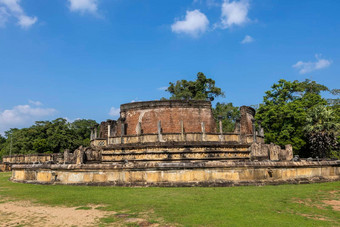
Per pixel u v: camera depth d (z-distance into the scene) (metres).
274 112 45.38
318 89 54.78
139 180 16.78
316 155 42.66
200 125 33.50
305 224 8.69
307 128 40.62
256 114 49.81
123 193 14.10
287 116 43.97
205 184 16.03
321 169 19.28
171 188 15.41
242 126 35.09
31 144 65.44
